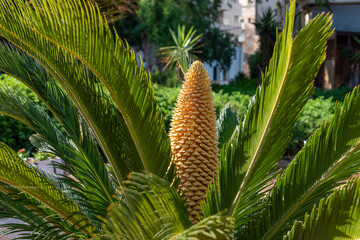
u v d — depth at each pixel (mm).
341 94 19469
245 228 2688
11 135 7883
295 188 2607
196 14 22656
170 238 1931
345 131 2551
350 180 2344
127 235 2045
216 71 36625
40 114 3305
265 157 2633
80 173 3082
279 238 2582
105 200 3016
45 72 3295
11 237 4156
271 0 36500
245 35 41469
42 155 6473
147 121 2582
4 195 3152
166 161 2699
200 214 2799
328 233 2307
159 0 22922
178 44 6629
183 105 2881
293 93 2523
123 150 2916
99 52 2289
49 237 2766
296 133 9133
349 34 26438
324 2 23703
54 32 2209
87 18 2273
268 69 2512
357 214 2283
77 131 3180
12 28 2303
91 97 2756
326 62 26891
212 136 2898
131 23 23578
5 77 8727
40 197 2939
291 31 2248
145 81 2486
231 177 2615
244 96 11289
